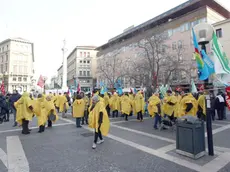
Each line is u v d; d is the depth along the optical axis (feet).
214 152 18.99
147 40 82.74
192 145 17.31
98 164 16.25
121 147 20.99
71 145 21.89
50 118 32.27
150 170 14.98
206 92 18.56
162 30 95.14
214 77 18.88
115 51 153.89
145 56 85.40
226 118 44.27
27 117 27.61
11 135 27.25
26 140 24.29
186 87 90.99
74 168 15.44
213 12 108.68
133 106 40.83
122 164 16.21
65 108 46.98
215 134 26.94
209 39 18.98
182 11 119.14
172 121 30.55
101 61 164.45
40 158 17.71
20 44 268.21
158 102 31.04
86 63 282.36
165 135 26.63
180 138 18.47
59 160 17.20
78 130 30.58
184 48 103.91
